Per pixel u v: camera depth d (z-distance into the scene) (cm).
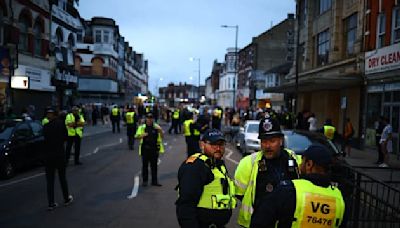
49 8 2747
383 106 1855
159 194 941
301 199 269
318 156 281
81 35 5462
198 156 379
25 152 1213
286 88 2936
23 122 1283
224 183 377
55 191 963
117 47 6272
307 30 3162
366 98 2041
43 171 1262
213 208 365
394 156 1730
